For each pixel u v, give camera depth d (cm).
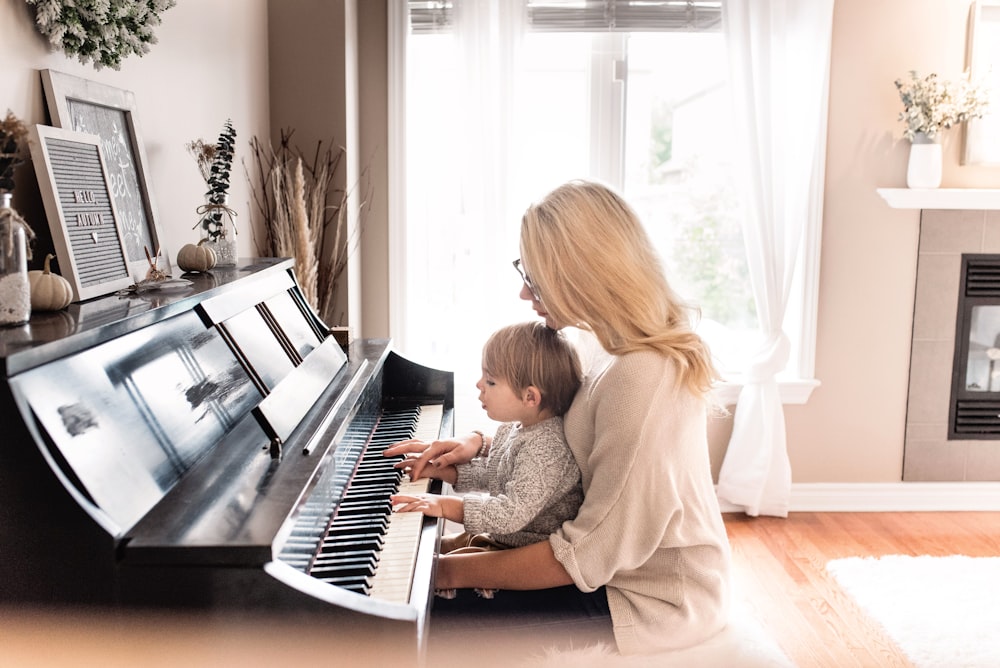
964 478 380
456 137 347
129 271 158
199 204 232
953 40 356
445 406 229
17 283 109
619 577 150
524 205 359
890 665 246
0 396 90
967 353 374
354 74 330
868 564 316
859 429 377
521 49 340
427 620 113
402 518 144
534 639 147
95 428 101
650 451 142
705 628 149
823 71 342
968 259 367
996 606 282
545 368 160
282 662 98
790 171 353
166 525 101
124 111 176
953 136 363
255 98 291
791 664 146
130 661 96
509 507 150
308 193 312
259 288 176
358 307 345
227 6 258
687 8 346
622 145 358
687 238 375
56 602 95
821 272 366
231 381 144
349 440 162
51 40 150
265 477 118
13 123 114
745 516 368
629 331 150
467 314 351
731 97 342
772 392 357
